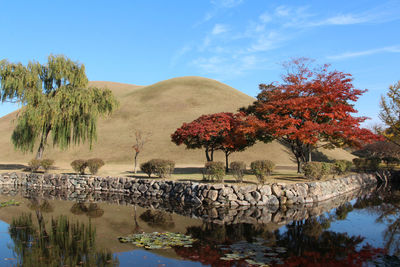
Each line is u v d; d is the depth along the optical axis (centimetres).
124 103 7312
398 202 1747
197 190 1683
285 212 1405
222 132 2553
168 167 2192
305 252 810
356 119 1994
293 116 2289
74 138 2977
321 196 1786
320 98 1984
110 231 1026
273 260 746
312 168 1916
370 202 1741
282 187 1653
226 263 720
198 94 7406
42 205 1554
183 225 1130
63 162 4647
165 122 5969
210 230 1052
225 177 2108
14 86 2752
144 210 1440
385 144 4488
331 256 779
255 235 988
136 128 5856
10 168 3159
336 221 1212
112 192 2086
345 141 2294
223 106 6562
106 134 5712
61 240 914
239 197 1597
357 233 1023
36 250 820
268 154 4553
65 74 2958
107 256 770
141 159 4644
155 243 880
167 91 7731
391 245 880
